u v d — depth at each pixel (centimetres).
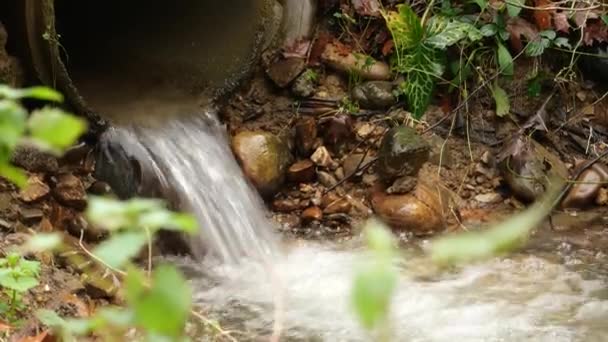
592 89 545
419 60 518
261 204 481
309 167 495
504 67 523
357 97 525
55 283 369
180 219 101
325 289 404
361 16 547
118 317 125
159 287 94
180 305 94
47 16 434
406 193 477
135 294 96
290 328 363
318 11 550
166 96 512
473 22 529
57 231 418
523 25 530
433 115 529
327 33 548
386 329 127
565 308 381
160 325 93
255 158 483
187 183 455
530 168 495
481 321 368
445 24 523
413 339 352
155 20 579
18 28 441
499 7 529
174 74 531
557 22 529
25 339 297
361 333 357
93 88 517
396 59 531
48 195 423
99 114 464
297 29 541
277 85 524
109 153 455
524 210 491
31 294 353
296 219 484
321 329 362
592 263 432
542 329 360
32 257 377
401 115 521
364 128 514
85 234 417
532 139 521
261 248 453
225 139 496
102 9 605
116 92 513
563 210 490
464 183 505
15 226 404
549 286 404
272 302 390
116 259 100
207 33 544
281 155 492
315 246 457
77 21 604
